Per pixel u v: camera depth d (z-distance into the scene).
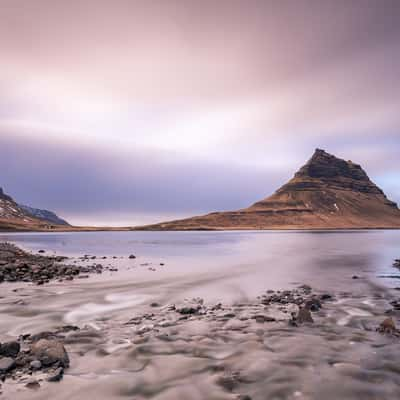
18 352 8.00
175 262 32.91
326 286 18.77
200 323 11.06
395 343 9.00
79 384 6.61
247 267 28.20
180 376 7.02
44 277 21.47
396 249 51.19
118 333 9.97
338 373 7.15
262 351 8.43
